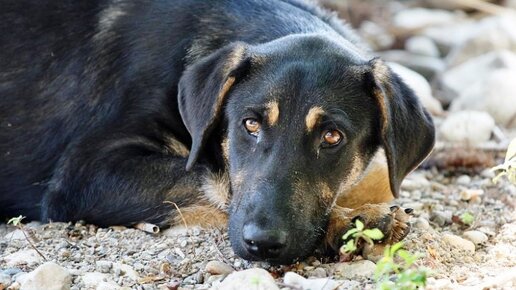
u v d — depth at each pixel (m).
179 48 9.25
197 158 8.34
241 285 7.21
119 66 9.41
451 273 7.93
